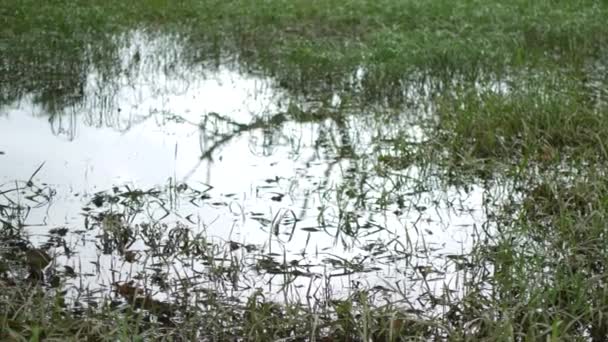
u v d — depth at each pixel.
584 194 6.10
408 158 7.19
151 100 9.15
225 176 6.77
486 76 10.17
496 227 5.80
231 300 4.63
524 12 13.45
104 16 12.97
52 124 8.12
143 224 5.59
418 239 5.58
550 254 5.25
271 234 5.60
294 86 9.99
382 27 12.84
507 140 7.56
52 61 10.48
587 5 13.93
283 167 7.05
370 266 5.16
